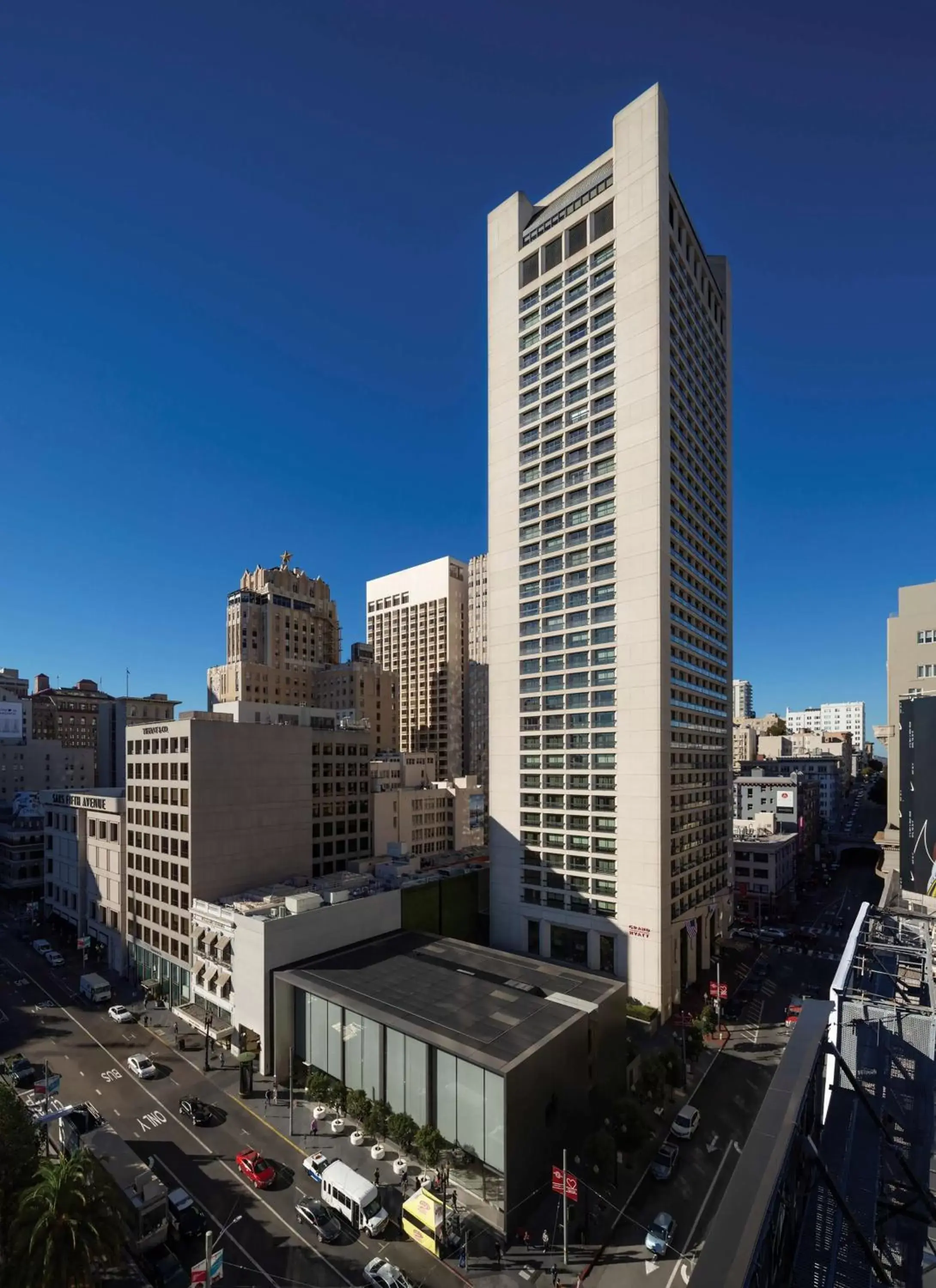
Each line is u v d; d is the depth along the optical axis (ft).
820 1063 86.94
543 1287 123.13
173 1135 166.50
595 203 294.46
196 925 230.27
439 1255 128.98
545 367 311.88
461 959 216.13
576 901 276.62
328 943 220.23
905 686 333.01
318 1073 186.50
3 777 549.54
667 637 264.93
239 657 648.38
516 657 310.86
